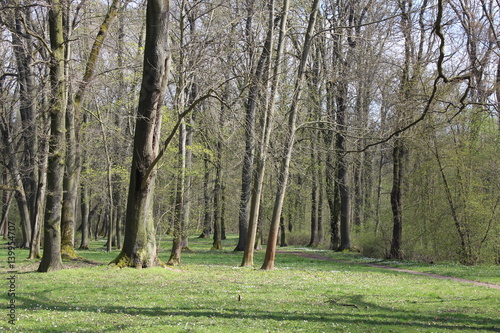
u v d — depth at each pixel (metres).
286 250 41.66
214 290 14.68
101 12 24.86
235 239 59.34
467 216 27.00
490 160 27.05
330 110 32.31
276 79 23.03
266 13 25.42
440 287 17.50
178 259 23.39
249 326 9.48
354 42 27.67
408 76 23.55
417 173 29.42
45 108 19.28
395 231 31.20
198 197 31.89
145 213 19.14
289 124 23.28
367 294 15.13
